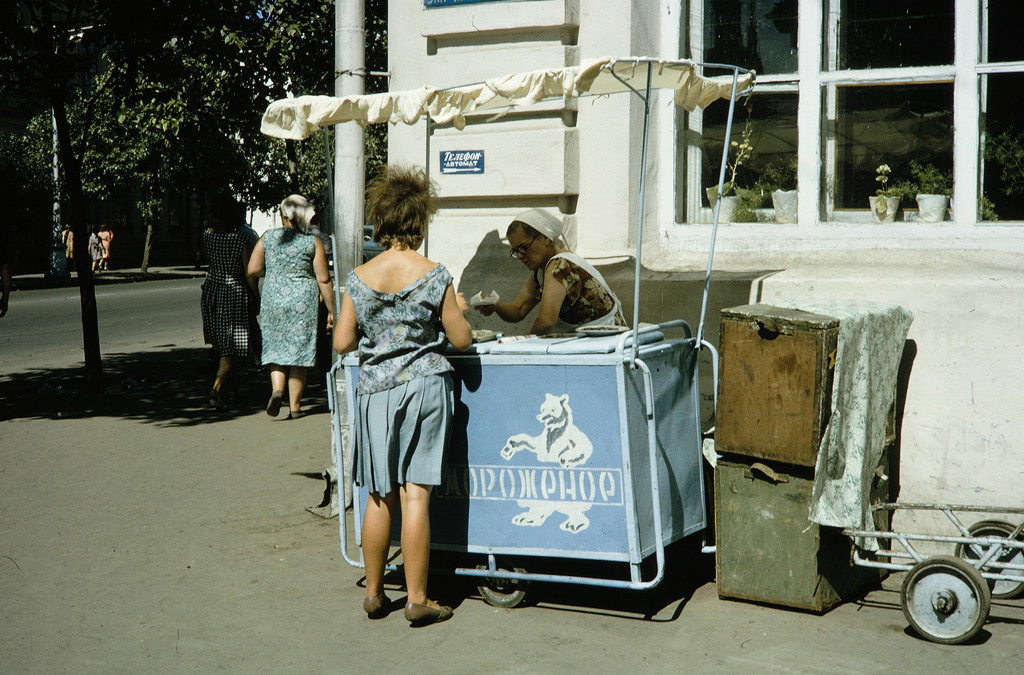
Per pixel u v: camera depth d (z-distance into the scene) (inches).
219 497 222.8
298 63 403.2
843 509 149.4
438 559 169.2
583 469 146.9
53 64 358.9
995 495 166.7
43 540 193.2
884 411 160.6
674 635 144.2
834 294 177.9
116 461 257.9
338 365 166.7
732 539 155.3
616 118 202.5
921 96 183.8
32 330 615.2
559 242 179.3
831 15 190.7
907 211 186.5
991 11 177.3
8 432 296.0
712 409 187.9
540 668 134.0
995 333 166.2
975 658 134.1
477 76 215.8
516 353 149.8
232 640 145.3
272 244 291.6
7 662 137.6
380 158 700.0
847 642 140.4
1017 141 177.0
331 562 179.8
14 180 1107.3
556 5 203.8
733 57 201.3
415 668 134.8
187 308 788.0
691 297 189.3
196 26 370.0
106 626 150.7
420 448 146.9
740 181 201.6
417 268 150.2
